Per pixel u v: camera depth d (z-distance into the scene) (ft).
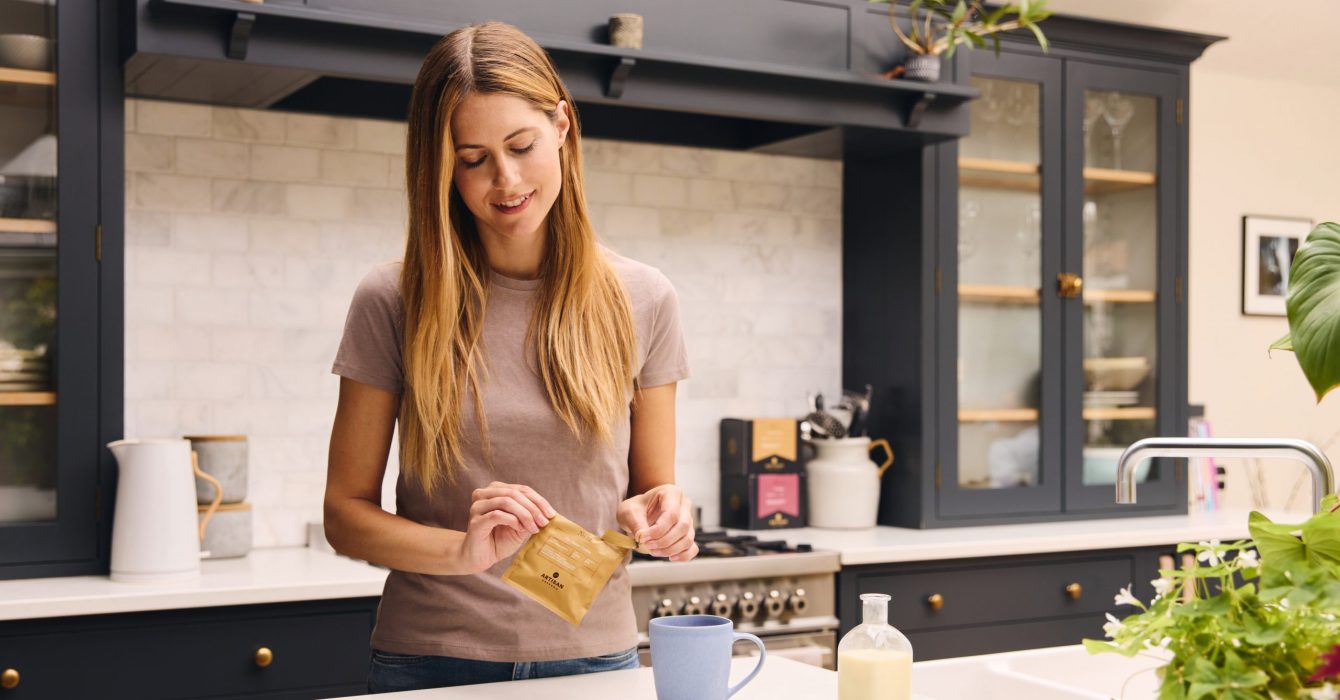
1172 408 13.51
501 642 5.39
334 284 10.95
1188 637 3.57
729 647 4.64
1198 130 16.01
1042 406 12.79
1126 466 4.87
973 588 11.35
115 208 9.31
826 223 13.32
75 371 9.20
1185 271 13.58
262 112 10.67
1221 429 16.01
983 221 12.60
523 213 5.20
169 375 10.34
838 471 12.26
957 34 11.28
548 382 5.47
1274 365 16.38
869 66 11.39
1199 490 14.16
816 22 11.15
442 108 5.14
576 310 5.51
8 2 9.09
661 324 5.82
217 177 10.51
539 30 9.99
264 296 10.68
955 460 12.37
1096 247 13.15
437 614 5.41
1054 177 12.87
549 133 5.23
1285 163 16.57
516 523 4.77
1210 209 16.05
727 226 12.78
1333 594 3.29
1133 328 13.37
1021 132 12.75
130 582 8.81
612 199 12.21
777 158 13.04
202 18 8.84
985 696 5.99
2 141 9.07
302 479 10.82
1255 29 14.69
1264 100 16.44
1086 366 13.09
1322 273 4.29
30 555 9.02
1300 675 3.44
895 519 12.53
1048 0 13.89
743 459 12.23
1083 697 5.49
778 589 10.43
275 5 8.85
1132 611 12.14
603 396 5.49
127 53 9.03
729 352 12.78
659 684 4.61
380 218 11.14
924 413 12.21
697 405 12.61
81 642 8.21
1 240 9.05
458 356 5.41
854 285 13.17
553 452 5.49
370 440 5.55
